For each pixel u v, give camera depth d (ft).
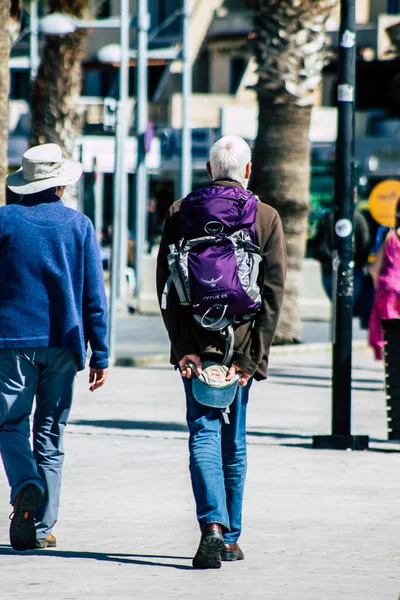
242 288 45.29
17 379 47.98
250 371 46.21
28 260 47.75
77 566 46.24
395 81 324.19
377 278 87.20
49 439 49.08
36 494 46.78
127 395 98.84
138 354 127.75
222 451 47.78
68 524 53.67
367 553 49.19
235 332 46.21
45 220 48.16
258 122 135.33
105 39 407.23
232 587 43.50
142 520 54.80
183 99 223.92
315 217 282.36
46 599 41.42
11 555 47.83
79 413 87.92
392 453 74.18
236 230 46.39
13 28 89.35
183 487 62.49
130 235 300.61
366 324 129.18
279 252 46.57
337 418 75.31
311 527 53.83
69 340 47.80
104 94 411.54
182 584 43.78
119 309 190.08
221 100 384.27
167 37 410.52
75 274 48.21
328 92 388.16
